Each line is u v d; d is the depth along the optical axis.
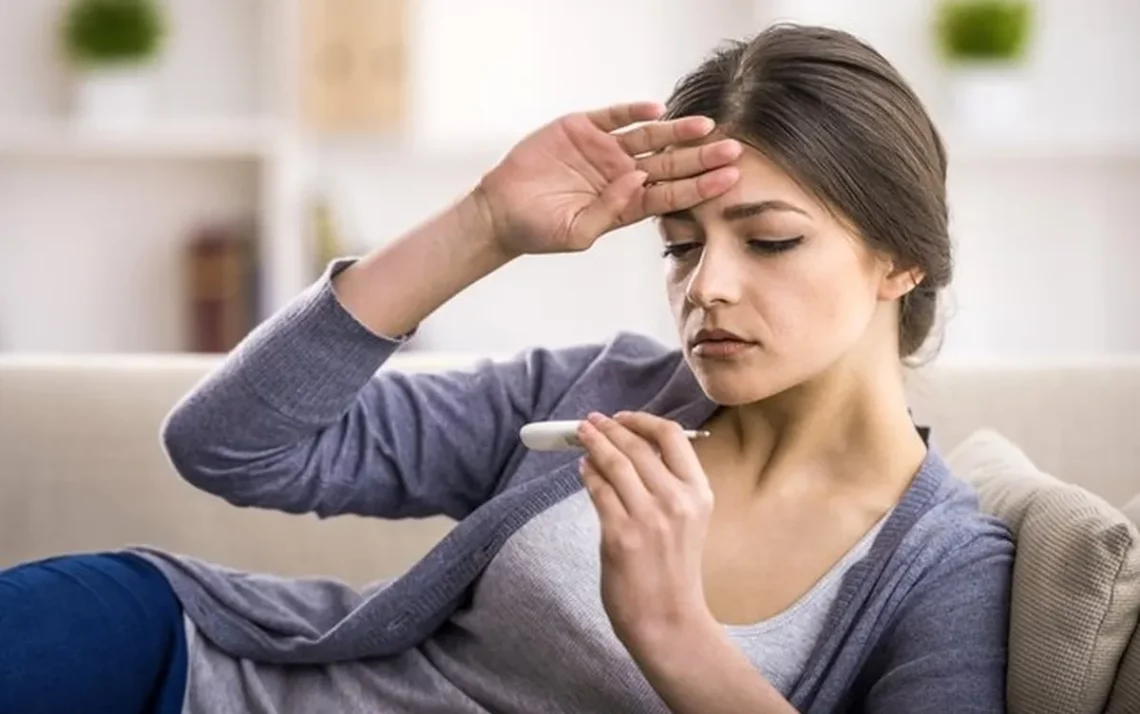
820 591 2.03
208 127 4.80
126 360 2.87
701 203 1.97
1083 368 2.80
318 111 4.80
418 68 5.00
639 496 1.74
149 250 5.08
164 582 2.25
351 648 2.19
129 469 2.80
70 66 4.94
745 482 2.14
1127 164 5.04
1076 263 5.08
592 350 2.37
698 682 1.77
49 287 5.08
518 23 5.05
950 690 1.91
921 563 2.01
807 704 2.00
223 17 4.99
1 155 5.03
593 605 2.06
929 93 4.93
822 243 1.96
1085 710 1.93
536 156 2.09
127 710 2.16
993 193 5.07
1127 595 1.92
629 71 5.05
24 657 2.06
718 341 1.98
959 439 2.76
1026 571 1.99
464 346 5.16
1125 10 4.91
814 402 2.10
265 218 4.93
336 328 2.08
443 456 2.27
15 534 2.79
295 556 2.81
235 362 2.13
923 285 2.13
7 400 2.81
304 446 2.20
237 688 2.21
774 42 2.03
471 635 2.19
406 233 2.13
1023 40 4.74
